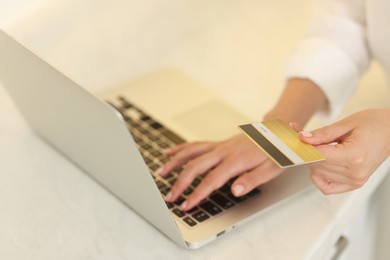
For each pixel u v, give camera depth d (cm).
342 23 101
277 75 121
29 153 94
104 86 116
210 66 123
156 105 107
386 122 74
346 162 70
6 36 70
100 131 67
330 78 96
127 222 80
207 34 132
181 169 89
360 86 114
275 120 72
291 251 74
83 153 81
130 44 121
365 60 102
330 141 71
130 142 63
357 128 72
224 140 91
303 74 96
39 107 82
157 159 92
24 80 78
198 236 73
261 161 82
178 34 130
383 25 93
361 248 111
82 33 114
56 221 80
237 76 120
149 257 73
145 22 124
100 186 87
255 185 80
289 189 83
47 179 88
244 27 135
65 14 112
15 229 78
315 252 76
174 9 131
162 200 67
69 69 113
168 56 125
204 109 107
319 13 105
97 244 76
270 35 133
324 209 82
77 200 84
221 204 79
